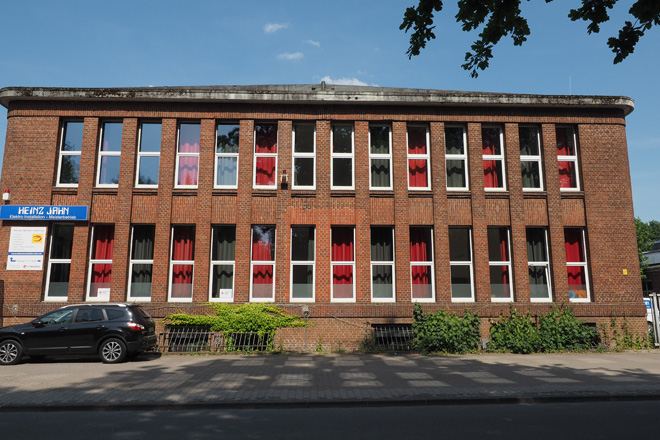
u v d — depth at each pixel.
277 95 15.82
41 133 15.59
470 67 6.96
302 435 6.20
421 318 14.89
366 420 7.00
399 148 16.11
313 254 15.66
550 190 16.11
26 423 6.82
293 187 15.93
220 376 10.21
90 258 15.32
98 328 12.10
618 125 16.64
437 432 6.35
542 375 10.46
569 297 15.76
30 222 15.16
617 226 16.03
